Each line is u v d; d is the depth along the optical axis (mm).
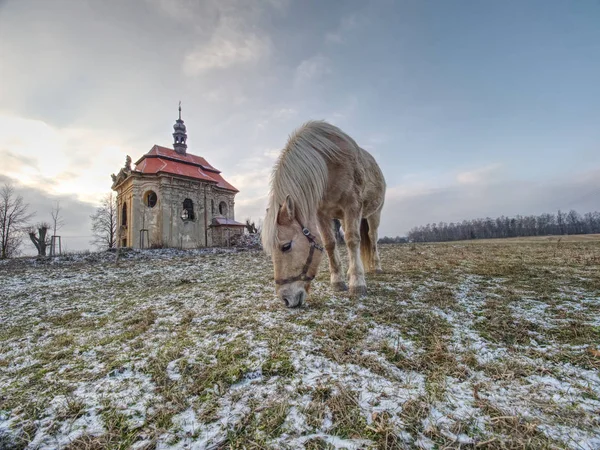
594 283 3775
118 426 1313
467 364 1725
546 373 1590
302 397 1441
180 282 5945
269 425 1249
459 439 1111
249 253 14578
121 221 25312
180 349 2162
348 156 3242
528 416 1230
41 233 28203
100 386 1699
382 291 3615
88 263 12312
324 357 1870
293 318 2723
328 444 1123
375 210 4867
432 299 3168
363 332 2277
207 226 25578
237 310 3174
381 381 1556
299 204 2529
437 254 9141
